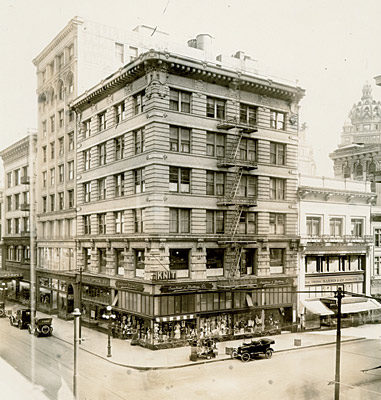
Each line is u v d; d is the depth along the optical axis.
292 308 32.53
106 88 31.62
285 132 34.09
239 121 31.53
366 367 20.69
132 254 29.11
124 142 30.38
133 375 19.81
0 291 33.09
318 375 19.48
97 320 30.84
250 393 17.33
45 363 19.94
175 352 25.09
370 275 36.91
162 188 27.50
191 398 16.72
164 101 28.03
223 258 30.55
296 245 33.31
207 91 30.27
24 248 34.66
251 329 30.33
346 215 36.09
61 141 37.06
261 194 32.03
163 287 26.73
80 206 34.09
